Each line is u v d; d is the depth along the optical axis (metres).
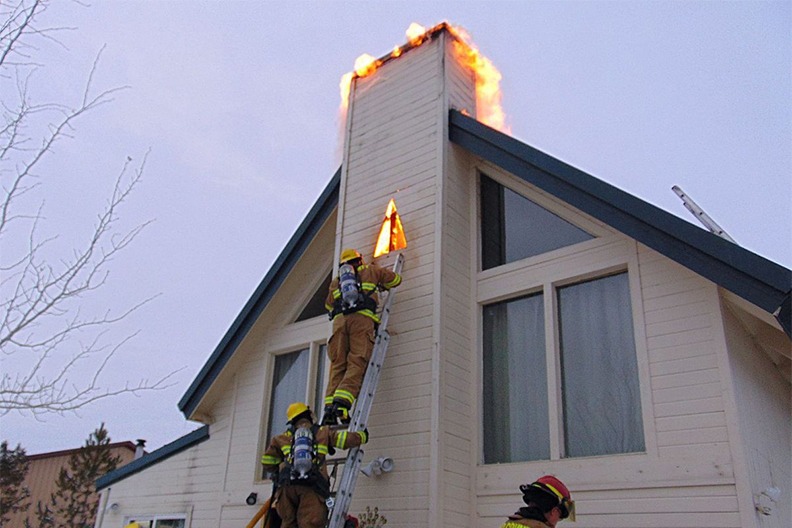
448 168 8.30
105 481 11.38
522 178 7.70
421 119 8.80
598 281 7.33
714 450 5.98
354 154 9.48
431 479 6.80
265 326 10.43
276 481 6.01
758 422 6.48
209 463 10.19
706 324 6.37
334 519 6.19
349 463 6.59
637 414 6.62
